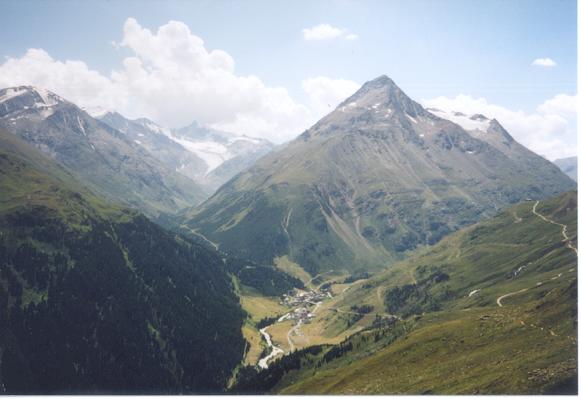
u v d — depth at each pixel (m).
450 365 140.38
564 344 118.25
